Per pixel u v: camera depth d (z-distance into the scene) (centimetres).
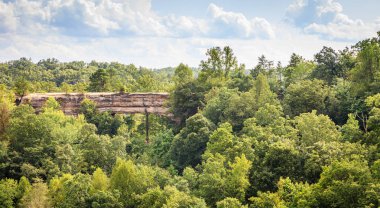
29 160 8150
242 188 6125
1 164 7806
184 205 5634
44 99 12206
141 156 9394
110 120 11762
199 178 6744
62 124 10206
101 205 6088
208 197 6231
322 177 5038
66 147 8150
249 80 11650
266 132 7544
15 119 8875
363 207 4400
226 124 8100
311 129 7038
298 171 6256
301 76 11725
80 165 8169
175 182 6838
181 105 11350
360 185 4562
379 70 8625
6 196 6706
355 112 8306
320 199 4838
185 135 9056
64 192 6481
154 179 7075
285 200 5403
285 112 9250
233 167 6391
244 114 9262
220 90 10762
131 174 6712
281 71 13775
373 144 6041
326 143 6450
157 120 12250
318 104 9056
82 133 9300
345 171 4847
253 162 6700
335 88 9606
